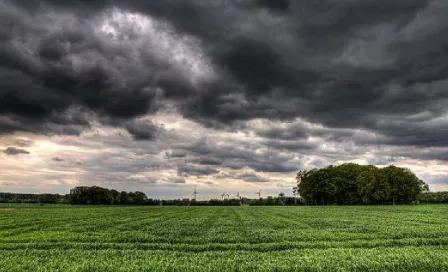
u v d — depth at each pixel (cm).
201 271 1384
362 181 13162
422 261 1553
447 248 2070
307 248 2128
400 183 12438
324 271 1415
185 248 2111
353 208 9488
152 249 2103
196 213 7675
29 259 1658
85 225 3862
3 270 1412
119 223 4262
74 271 1371
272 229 3341
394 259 1605
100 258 1677
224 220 4975
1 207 10844
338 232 3000
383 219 4716
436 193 14950
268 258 1684
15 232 3012
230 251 1948
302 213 6956
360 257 1655
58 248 2102
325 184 14262
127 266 1469
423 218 4816
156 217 5841
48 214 6525
